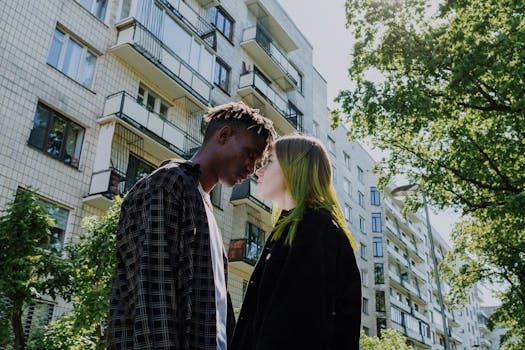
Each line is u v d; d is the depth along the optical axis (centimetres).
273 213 255
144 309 157
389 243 4641
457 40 1236
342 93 1498
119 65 1482
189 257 177
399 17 1395
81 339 730
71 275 707
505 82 1188
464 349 6975
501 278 1958
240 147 216
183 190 185
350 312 186
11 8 1168
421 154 1552
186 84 1666
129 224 178
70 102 1282
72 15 1349
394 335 2467
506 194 1345
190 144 1611
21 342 673
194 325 174
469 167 1397
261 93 2219
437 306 6062
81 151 1295
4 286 636
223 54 2111
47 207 753
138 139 1427
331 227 195
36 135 1181
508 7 1188
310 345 163
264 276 192
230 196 1903
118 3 1535
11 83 1133
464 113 1447
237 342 202
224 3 2216
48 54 1252
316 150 222
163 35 1594
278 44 2694
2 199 1059
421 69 1365
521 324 2081
